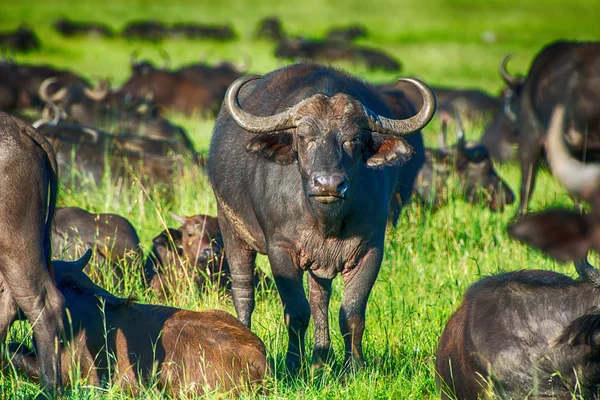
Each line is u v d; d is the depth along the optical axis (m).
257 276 32.06
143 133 65.38
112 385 22.36
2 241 20.64
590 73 46.72
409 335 26.36
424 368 23.73
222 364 21.94
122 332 22.91
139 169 45.66
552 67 48.28
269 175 25.16
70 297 23.34
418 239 35.44
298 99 26.12
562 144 12.45
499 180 46.72
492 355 18.78
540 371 18.34
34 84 95.06
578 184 12.33
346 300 25.09
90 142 47.03
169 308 23.64
